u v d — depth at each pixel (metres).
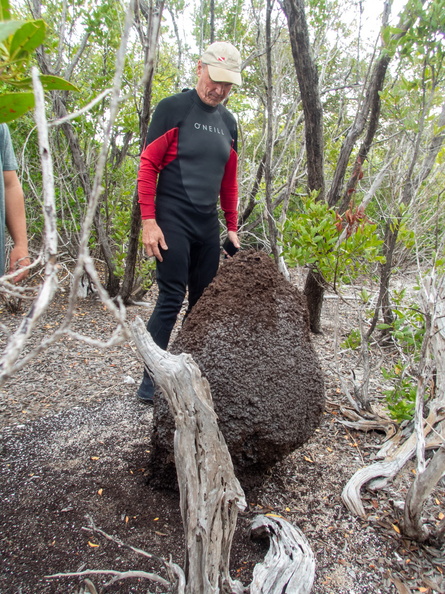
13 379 3.03
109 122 0.43
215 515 1.12
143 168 2.42
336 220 2.52
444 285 2.12
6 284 0.54
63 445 2.21
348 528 1.73
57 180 4.57
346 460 2.19
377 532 1.72
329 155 4.40
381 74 3.08
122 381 3.05
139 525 1.67
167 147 2.42
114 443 2.23
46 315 4.30
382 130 4.87
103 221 4.98
